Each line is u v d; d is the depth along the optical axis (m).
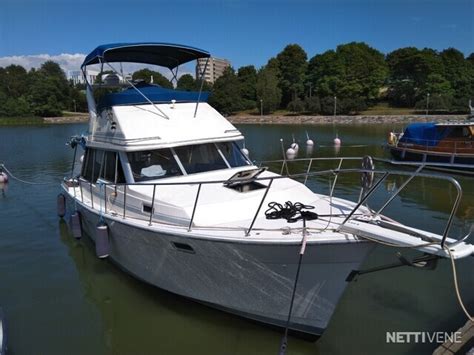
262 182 6.69
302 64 82.06
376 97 75.88
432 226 10.99
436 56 74.88
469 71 74.31
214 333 5.96
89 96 8.67
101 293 7.12
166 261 6.12
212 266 5.62
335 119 64.12
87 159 8.86
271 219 5.55
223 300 5.88
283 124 62.06
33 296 7.16
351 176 17.41
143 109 7.46
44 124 67.69
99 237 6.94
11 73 102.50
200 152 7.27
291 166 21.11
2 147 31.27
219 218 5.70
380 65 76.56
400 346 5.51
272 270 5.21
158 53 8.45
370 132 43.56
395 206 12.93
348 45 80.81
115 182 7.15
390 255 8.48
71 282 7.67
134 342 5.79
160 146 6.88
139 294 7.05
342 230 4.93
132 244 6.55
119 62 8.79
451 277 7.43
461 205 12.99
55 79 80.06
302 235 4.91
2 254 9.11
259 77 78.00
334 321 6.16
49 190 15.78
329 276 5.05
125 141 6.76
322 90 76.44
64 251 9.25
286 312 5.49
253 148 29.95
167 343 5.75
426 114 62.03
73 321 6.36
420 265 4.66
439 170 19.12
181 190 6.37
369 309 6.45
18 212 12.62
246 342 5.75
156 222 6.05
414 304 6.57
